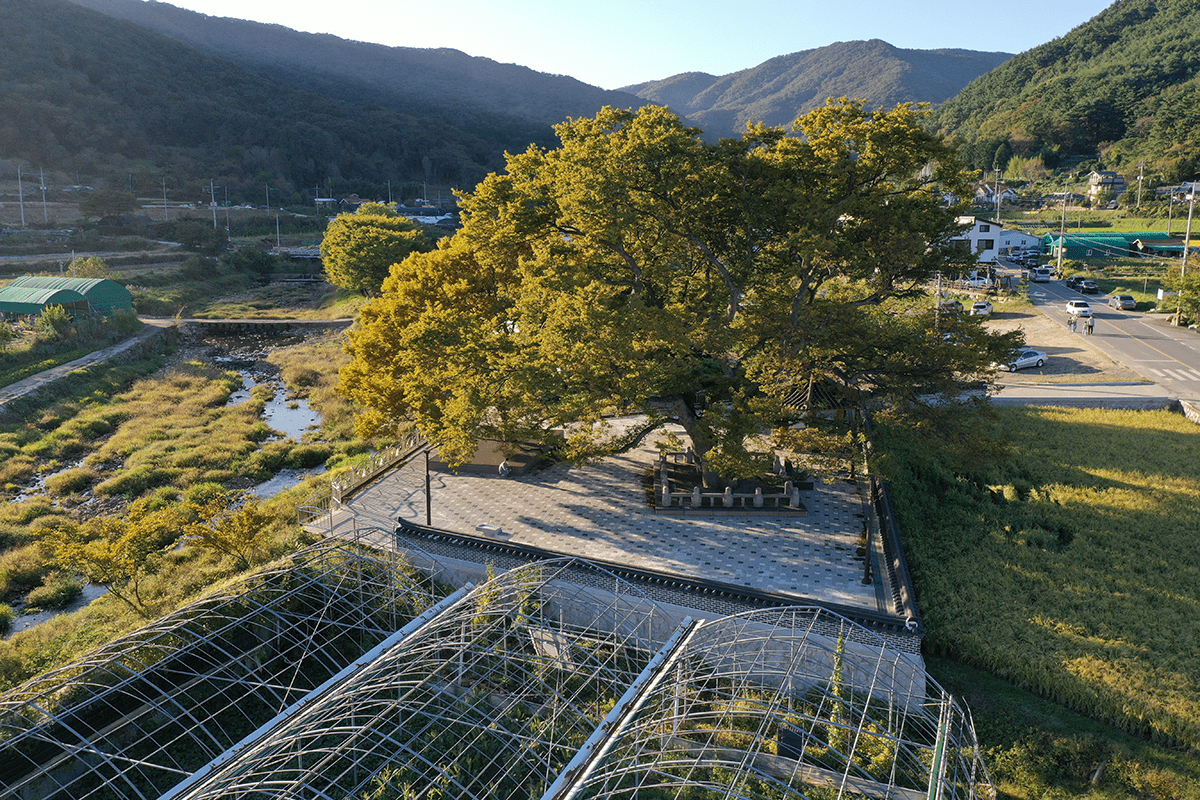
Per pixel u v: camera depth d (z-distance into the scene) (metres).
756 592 25.88
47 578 37.41
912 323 35.00
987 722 22.80
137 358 84.56
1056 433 46.19
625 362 30.78
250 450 57.56
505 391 32.50
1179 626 26.25
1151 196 152.12
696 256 36.16
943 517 35.88
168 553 38.78
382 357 40.97
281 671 25.03
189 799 17.44
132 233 157.75
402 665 23.31
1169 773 20.31
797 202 29.55
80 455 57.44
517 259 38.81
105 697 23.31
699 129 31.78
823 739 21.44
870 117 30.91
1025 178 198.00
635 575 27.83
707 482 37.22
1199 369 57.69
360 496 39.53
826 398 39.78
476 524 35.34
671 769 20.47
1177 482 38.41
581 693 24.66
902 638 23.72
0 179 194.25
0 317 90.12
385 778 20.77
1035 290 93.31
